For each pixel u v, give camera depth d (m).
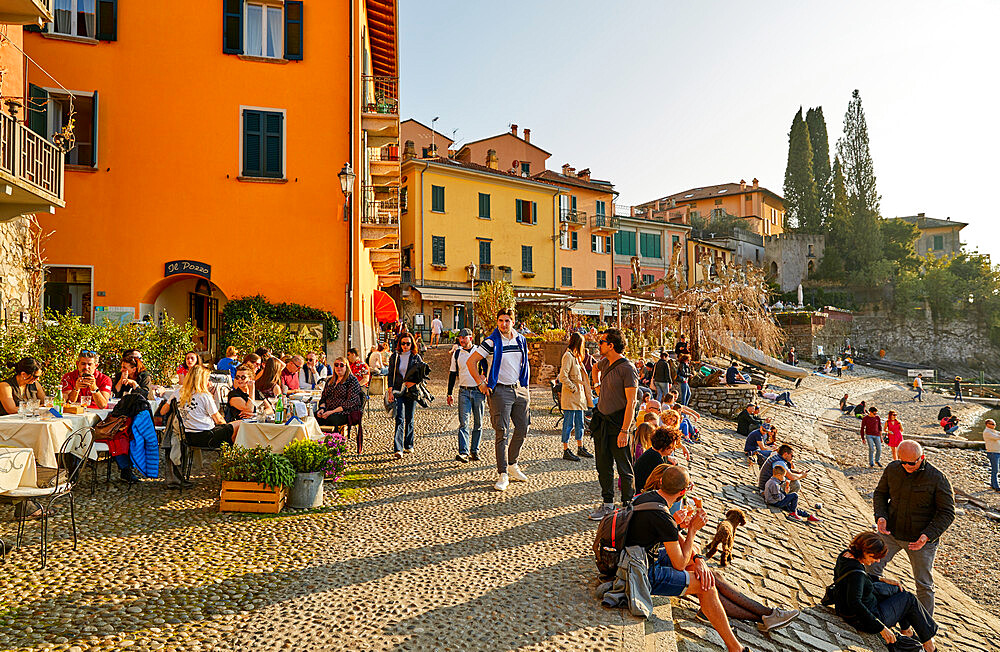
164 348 13.65
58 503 6.56
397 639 4.08
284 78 17.70
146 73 16.89
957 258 72.69
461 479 8.26
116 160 16.64
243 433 7.23
